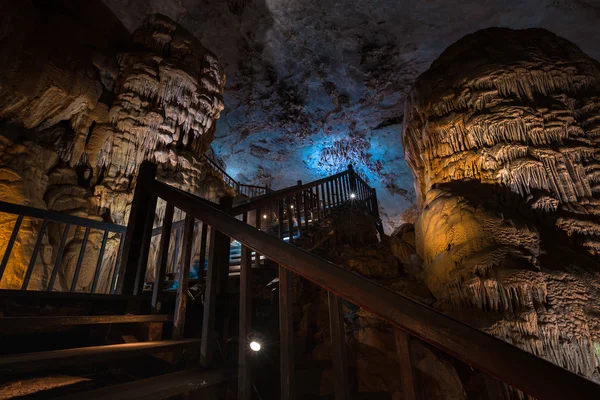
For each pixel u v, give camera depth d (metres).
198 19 9.95
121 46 7.76
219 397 1.76
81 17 7.75
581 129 3.07
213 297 1.87
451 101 3.65
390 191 15.69
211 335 1.81
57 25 6.35
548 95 3.28
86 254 5.62
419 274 3.94
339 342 1.25
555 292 2.50
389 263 4.45
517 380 0.91
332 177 7.26
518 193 3.08
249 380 1.53
